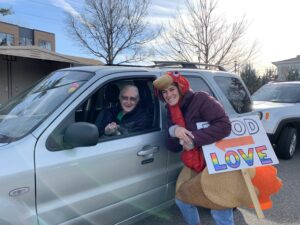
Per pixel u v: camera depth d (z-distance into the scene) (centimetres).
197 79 423
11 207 242
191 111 311
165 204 369
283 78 3928
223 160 300
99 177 297
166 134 342
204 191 298
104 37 3222
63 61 1991
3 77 1914
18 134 267
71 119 284
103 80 317
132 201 329
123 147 317
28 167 250
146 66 405
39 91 332
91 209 294
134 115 349
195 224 340
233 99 455
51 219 266
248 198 306
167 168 363
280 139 762
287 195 533
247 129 317
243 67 2725
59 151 270
